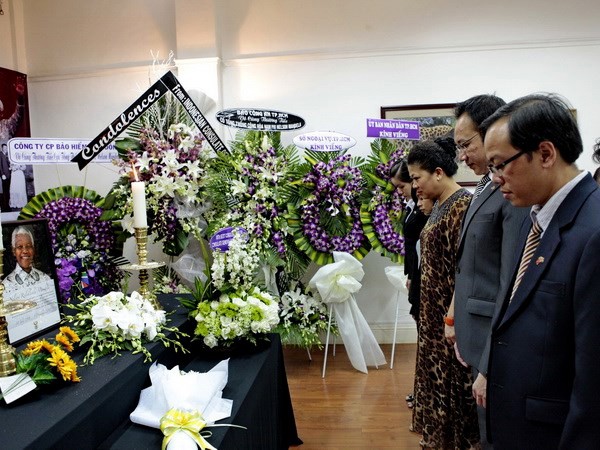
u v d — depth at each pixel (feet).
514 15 11.37
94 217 8.61
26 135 12.76
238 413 4.07
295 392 8.95
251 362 5.35
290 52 11.98
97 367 3.87
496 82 11.48
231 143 10.57
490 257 4.52
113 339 4.29
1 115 12.02
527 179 3.10
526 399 3.15
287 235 10.01
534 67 11.37
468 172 11.60
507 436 3.33
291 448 6.88
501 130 3.15
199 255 10.05
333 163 9.98
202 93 11.35
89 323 4.44
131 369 3.98
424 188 5.90
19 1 12.69
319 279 9.53
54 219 8.14
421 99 11.68
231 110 9.54
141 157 8.79
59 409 3.05
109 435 3.63
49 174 12.92
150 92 7.83
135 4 12.46
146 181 8.66
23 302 3.88
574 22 11.24
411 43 11.68
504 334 3.37
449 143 6.45
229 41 12.10
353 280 9.59
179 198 9.06
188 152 8.95
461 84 11.57
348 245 10.02
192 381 4.05
